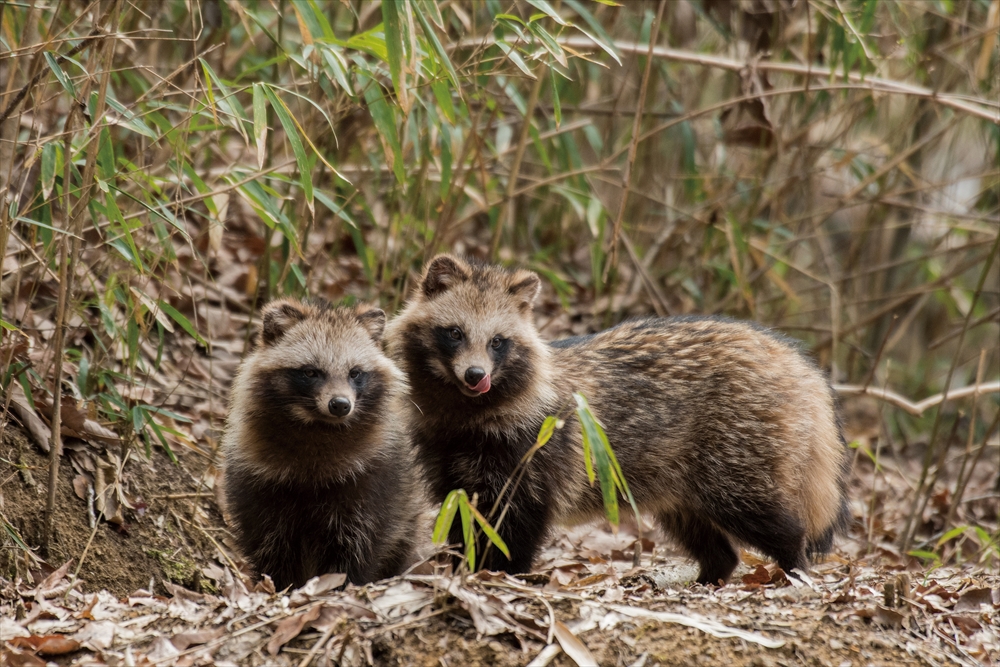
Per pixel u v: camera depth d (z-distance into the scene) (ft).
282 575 28.96
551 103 50.75
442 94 30.96
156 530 32.07
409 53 28.27
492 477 30.73
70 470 31.12
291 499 28.66
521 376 30.78
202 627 22.58
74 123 30.60
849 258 57.57
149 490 32.96
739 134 46.01
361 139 42.04
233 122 30.94
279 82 39.47
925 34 51.24
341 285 46.14
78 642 22.04
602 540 37.60
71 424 31.30
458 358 29.89
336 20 46.11
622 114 49.16
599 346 33.14
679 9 47.65
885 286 63.05
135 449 33.27
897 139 52.49
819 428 32.60
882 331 61.93
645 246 56.08
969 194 65.72
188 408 37.76
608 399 31.83
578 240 56.59
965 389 42.09
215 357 40.65
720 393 32.04
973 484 49.62
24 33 29.78
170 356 39.58
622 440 31.78
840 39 41.29
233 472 29.12
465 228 54.60
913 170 55.88
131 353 31.63
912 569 34.96
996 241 38.99
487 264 33.40
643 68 48.24
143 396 34.01
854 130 58.13
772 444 31.71
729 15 46.01
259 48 49.67
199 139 43.73
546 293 52.24
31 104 37.09
